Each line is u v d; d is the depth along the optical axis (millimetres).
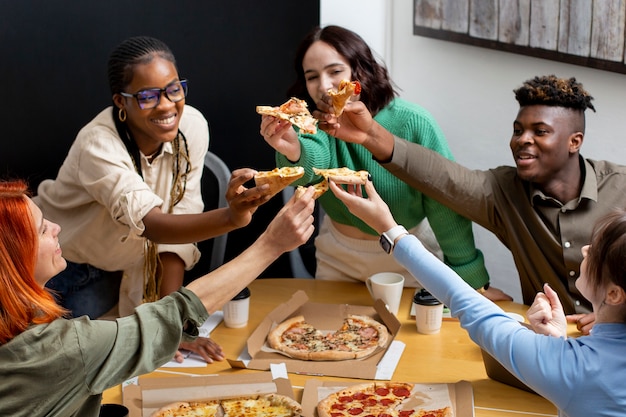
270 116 2260
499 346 1484
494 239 3502
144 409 1926
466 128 3449
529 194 2477
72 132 3506
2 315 1374
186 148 2535
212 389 1987
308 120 2117
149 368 1468
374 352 2197
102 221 2496
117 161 2348
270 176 1919
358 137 2422
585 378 1380
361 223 2674
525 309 2510
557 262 2457
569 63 2936
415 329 2371
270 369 2131
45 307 1413
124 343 1441
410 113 2658
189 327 1563
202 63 3527
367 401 1934
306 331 2328
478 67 3322
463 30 3268
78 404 1426
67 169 2496
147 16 3439
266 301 2584
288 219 1641
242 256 1634
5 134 3465
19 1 3318
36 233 1422
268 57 3488
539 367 1420
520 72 3176
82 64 3438
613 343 1404
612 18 2760
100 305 2721
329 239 2838
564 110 2352
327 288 2686
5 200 1403
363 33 3535
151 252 2520
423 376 2096
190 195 2611
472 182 2535
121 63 2309
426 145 2643
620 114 2953
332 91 2186
